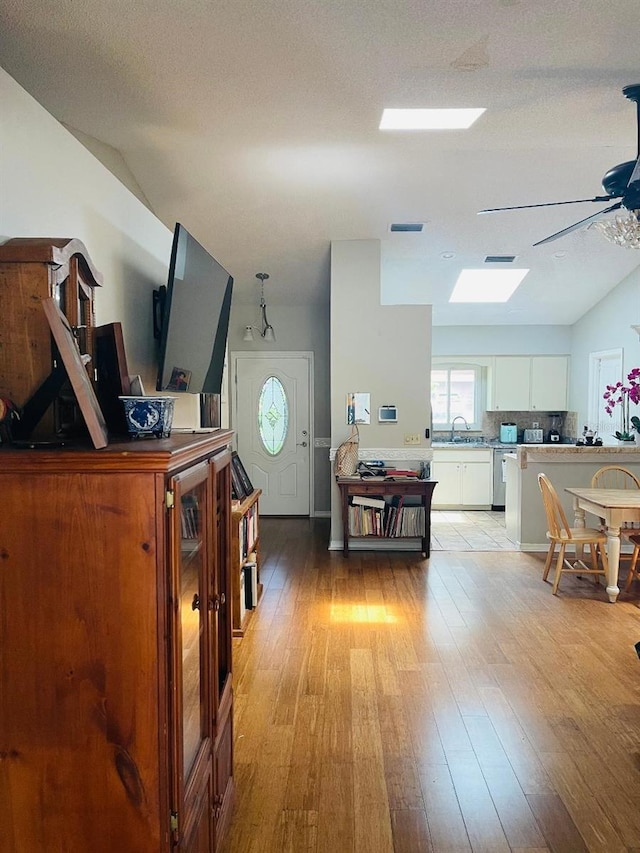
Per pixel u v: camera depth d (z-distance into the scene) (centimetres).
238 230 563
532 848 202
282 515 773
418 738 268
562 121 342
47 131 192
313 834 209
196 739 169
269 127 363
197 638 167
